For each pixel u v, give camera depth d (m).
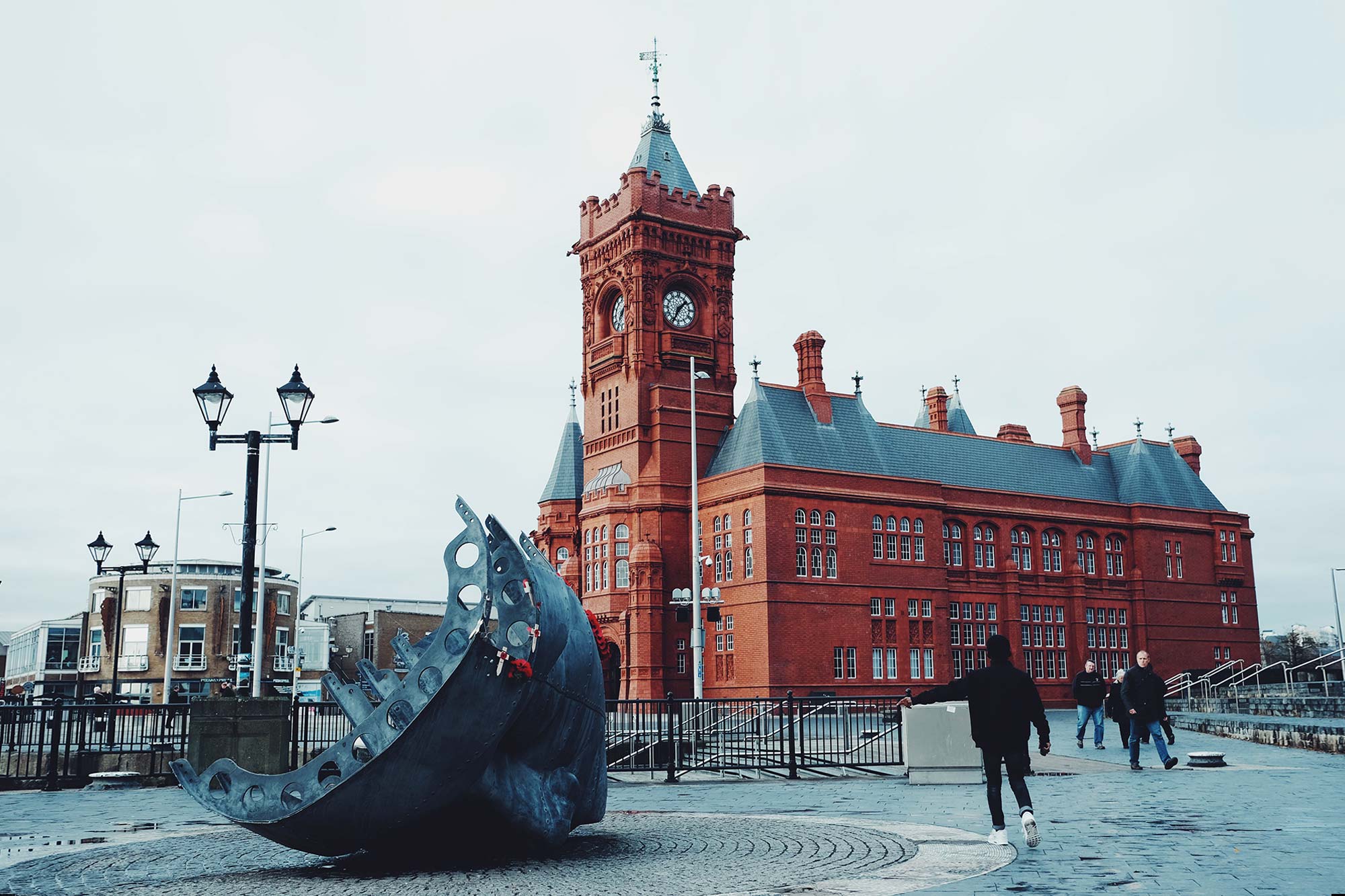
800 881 10.22
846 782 21.88
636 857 11.97
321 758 10.97
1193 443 78.81
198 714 19.14
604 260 66.06
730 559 57.69
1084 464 74.31
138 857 12.82
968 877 10.11
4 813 18.06
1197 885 9.43
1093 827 13.36
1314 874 9.86
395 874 11.14
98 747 27.86
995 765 12.16
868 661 57.22
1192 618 73.25
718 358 64.38
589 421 66.19
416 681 10.91
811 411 62.12
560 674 12.40
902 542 60.31
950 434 68.31
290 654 92.81
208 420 21.55
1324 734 25.41
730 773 24.92
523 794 11.78
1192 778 19.72
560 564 67.38
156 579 85.44
